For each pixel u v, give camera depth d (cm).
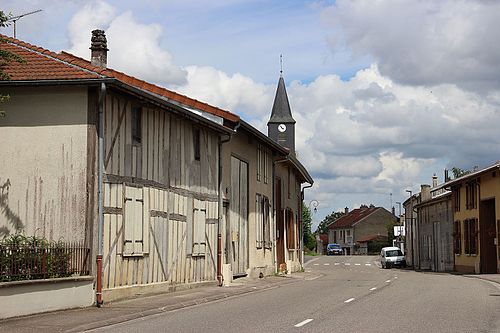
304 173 4312
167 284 2177
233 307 1797
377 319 1468
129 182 1941
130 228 1942
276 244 3675
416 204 6588
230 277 2731
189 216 2364
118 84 1778
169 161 2211
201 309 1762
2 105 1831
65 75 1786
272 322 1427
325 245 16350
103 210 1800
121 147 1900
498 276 3497
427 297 2047
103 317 1517
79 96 1805
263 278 3200
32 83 1767
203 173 2505
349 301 1917
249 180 3119
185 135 2348
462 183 4656
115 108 1869
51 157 1806
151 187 2075
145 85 2489
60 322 1430
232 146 2864
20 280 1527
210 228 2558
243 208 3025
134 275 1967
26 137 1819
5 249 1530
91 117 1797
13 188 1819
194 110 2627
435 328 1320
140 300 1927
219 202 2650
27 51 1969
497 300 1942
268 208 3488
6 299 1471
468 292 2255
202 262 2475
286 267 3869
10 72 1819
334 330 1288
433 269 5791
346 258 9806
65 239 1784
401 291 2308
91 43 2200
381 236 13588
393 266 6562
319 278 3375
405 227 7969
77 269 1744
